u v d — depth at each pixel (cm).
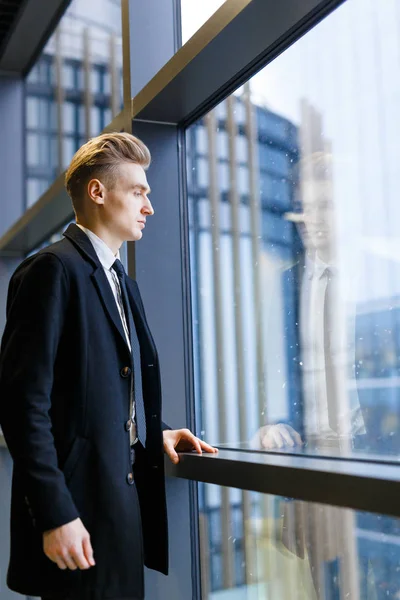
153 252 255
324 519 195
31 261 175
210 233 250
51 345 162
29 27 440
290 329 211
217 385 244
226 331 240
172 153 262
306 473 157
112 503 165
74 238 180
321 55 197
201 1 247
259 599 221
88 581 162
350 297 187
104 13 344
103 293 175
